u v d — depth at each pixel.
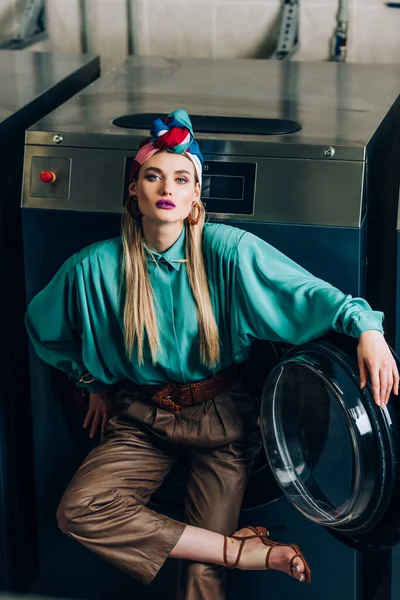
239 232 1.99
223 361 2.08
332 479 2.05
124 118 2.21
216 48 2.99
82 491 2.06
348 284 2.05
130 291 2.01
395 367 1.85
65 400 2.27
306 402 2.06
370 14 2.86
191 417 2.10
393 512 1.97
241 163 2.04
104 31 3.01
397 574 2.19
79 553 2.36
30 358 2.24
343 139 2.04
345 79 2.61
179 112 1.92
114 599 2.37
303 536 2.22
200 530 2.06
